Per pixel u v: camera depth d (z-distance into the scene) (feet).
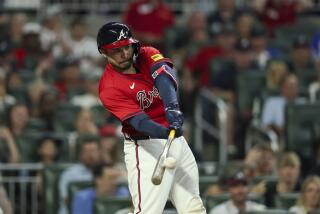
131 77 64.23
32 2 188.44
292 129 133.90
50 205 117.80
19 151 127.65
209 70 155.63
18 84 149.28
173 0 194.29
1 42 165.48
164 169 59.41
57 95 146.00
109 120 138.10
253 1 188.75
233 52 159.33
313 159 126.52
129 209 104.58
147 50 64.64
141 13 171.53
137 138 65.05
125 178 120.16
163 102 63.05
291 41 174.81
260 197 108.88
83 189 113.80
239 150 142.51
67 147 127.95
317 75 154.20
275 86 146.41
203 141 146.92
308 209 105.81
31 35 161.38
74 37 171.32
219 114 144.77
